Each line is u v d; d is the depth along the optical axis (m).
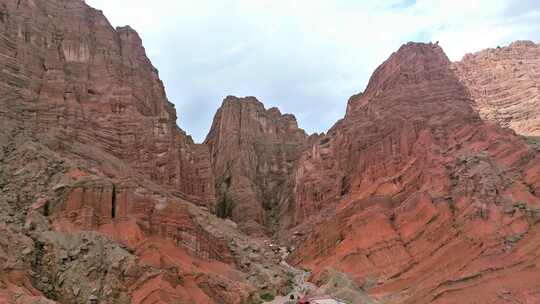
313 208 144.88
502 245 88.69
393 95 139.12
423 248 97.81
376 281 95.56
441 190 106.19
